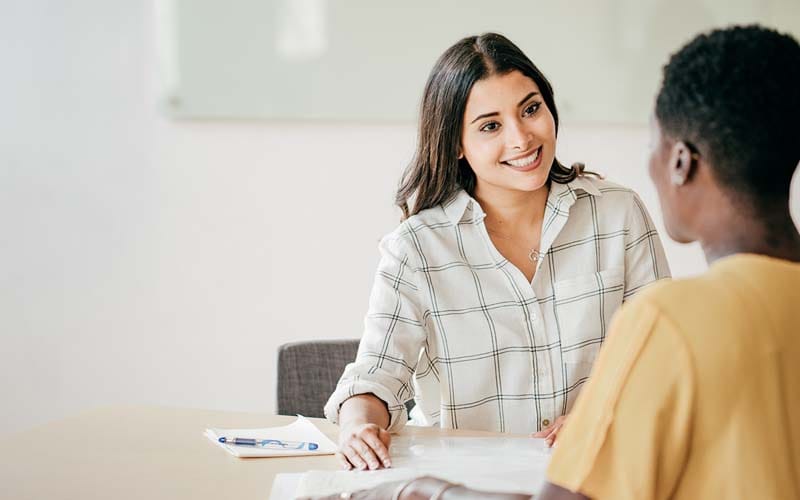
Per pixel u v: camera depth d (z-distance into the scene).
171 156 2.98
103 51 2.96
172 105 2.94
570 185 1.77
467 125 1.66
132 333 3.03
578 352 1.71
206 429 1.62
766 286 0.81
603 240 1.77
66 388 3.05
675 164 0.87
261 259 2.99
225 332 3.01
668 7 2.85
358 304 2.97
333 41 2.87
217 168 2.97
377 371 1.64
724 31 0.86
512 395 1.71
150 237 3.01
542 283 1.74
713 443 0.79
